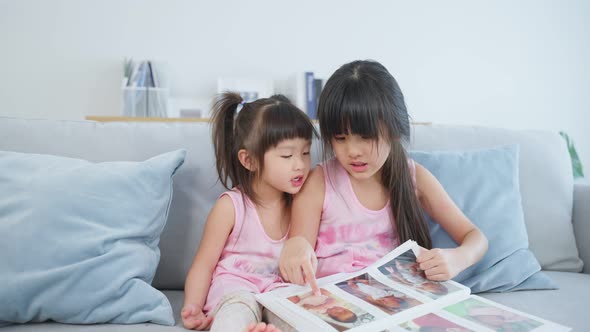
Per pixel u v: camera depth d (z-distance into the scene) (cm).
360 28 268
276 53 259
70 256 70
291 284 81
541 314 75
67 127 97
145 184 81
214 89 251
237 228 90
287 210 96
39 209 70
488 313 66
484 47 282
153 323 73
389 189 94
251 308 71
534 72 287
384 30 271
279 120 84
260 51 257
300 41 261
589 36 289
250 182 93
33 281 67
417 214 92
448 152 106
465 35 280
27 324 71
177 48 246
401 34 273
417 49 275
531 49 286
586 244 107
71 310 69
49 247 69
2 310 67
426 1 274
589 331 67
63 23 232
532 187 107
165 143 99
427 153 105
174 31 246
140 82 222
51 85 233
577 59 290
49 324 71
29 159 79
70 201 73
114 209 76
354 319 62
